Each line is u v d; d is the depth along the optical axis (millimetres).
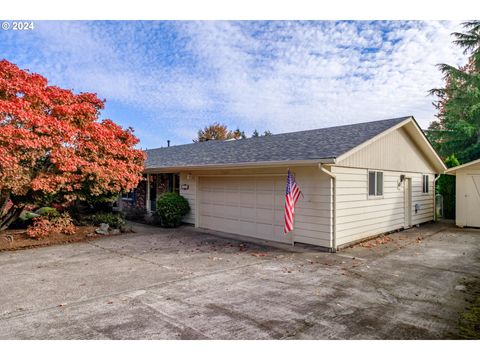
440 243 9352
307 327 3951
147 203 15359
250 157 9852
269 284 5613
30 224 10773
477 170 12164
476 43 22094
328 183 8195
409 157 12203
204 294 5090
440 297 5000
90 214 12125
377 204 10211
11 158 7586
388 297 4988
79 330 3857
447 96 23891
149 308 4512
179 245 8961
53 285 5508
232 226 10867
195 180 12242
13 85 8148
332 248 8164
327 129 12023
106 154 9914
